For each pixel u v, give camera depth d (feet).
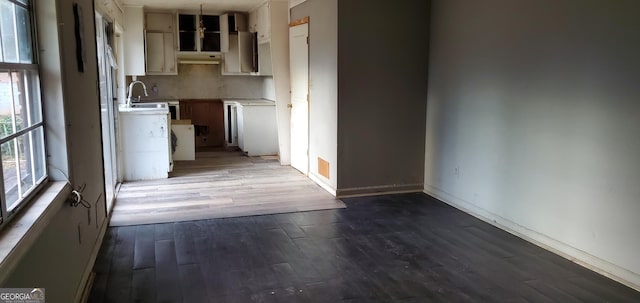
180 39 27.40
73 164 8.98
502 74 13.84
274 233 13.55
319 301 9.55
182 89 29.78
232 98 30.45
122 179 19.83
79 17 10.13
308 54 19.76
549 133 12.25
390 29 17.06
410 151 18.03
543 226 12.60
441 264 11.46
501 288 10.19
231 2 24.16
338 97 16.88
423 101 17.87
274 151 26.48
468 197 15.70
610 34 10.50
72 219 8.85
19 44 7.16
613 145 10.56
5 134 6.22
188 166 23.08
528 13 12.76
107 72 16.69
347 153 17.30
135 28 24.91
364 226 14.23
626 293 9.94
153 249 12.22
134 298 9.59
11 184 6.39
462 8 15.56
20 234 5.63
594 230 11.12
